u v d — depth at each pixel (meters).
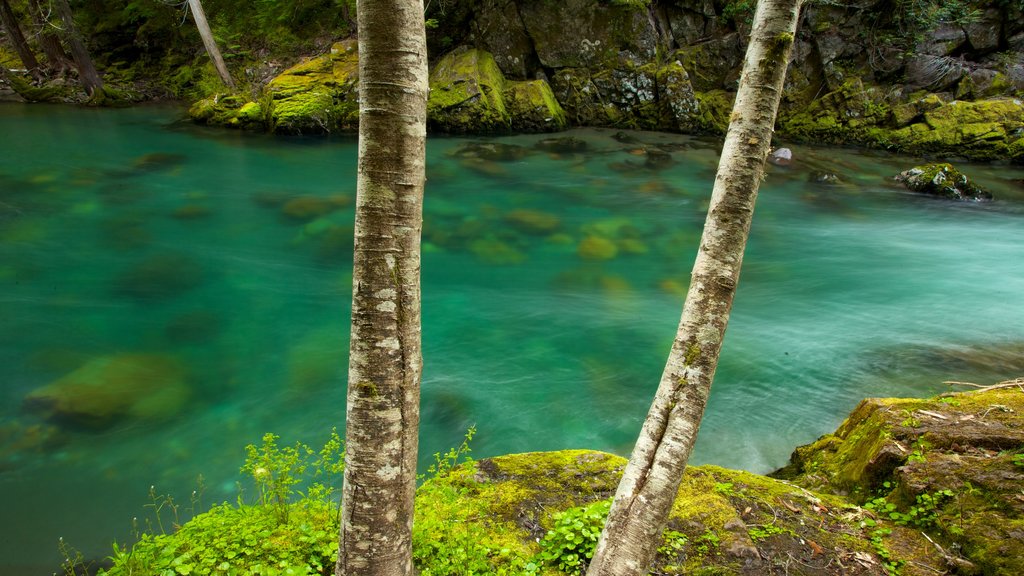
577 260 12.52
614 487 5.11
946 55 20.77
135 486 6.08
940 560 4.16
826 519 4.64
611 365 8.61
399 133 2.62
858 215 15.40
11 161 17.28
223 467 6.40
